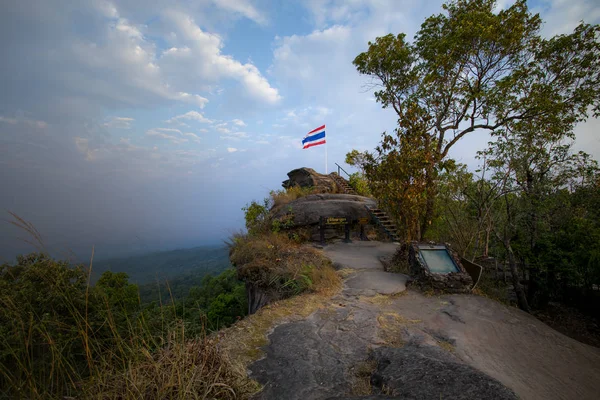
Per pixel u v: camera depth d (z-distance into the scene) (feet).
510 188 31.60
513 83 35.50
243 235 39.52
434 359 11.54
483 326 17.28
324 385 10.94
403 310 19.38
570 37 32.96
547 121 34.42
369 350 13.88
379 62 48.42
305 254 32.07
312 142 70.69
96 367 7.43
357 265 30.55
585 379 12.91
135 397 7.57
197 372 8.91
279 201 58.13
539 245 31.60
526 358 14.28
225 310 61.67
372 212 48.88
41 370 6.76
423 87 41.57
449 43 37.47
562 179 31.86
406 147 31.76
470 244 35.65
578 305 32.22
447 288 22.63
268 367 12.17
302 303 20.29
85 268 7.37
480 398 8.56
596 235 27.55
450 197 37.91
